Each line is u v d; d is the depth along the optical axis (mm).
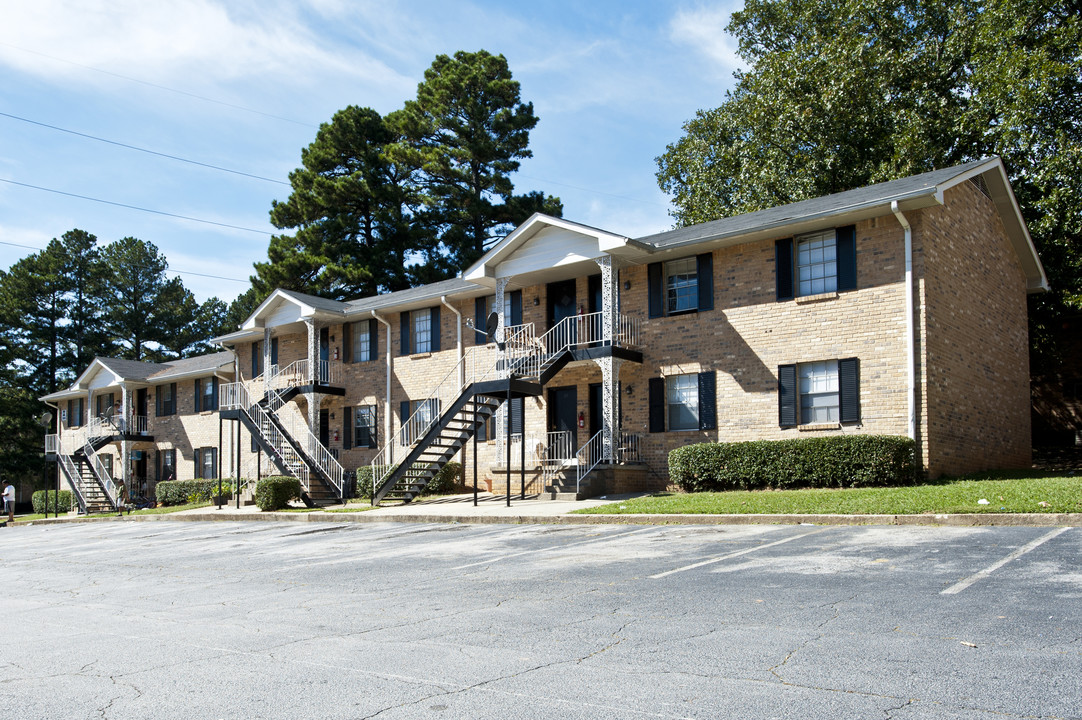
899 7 32875
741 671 5539
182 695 5578
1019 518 11156
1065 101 24969
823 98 30062
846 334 18953
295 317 30859
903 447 17188
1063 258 25562
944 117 28406
